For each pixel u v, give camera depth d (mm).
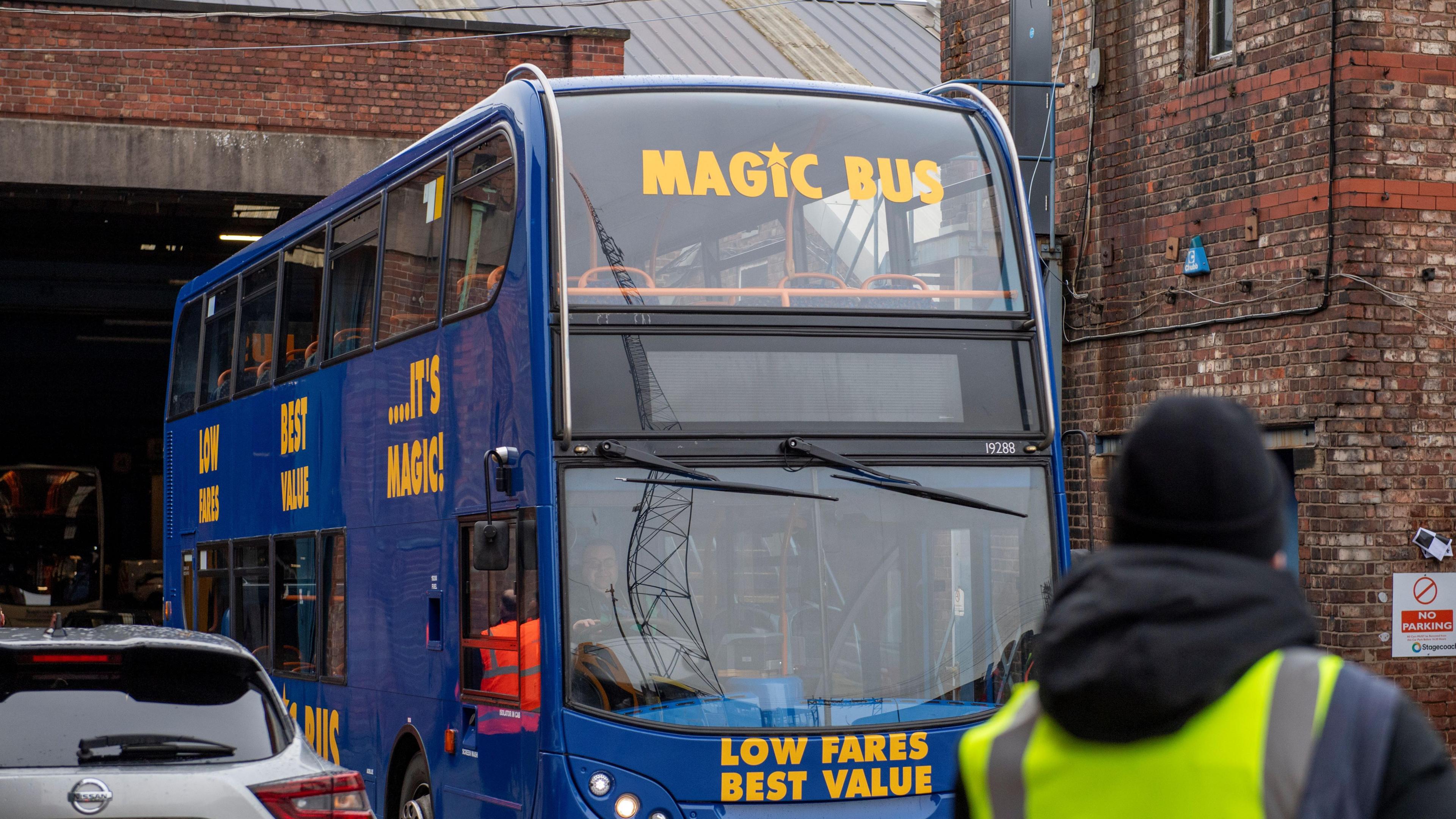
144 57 25156
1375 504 14430
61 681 7223
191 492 17625
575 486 9180
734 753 8992
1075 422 18406
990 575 9625
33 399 44031
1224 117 16141
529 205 9539
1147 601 2449
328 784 7289
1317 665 2418
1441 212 14727
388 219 12242
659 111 10102
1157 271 17172
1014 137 18844
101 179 24516
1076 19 18531
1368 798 2324
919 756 9203
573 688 8961
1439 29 14773
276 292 15023
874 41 35625
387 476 11852
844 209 10094
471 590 10266
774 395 9594
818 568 9383
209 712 7332
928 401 9812
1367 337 14477
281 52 25766
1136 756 2457
